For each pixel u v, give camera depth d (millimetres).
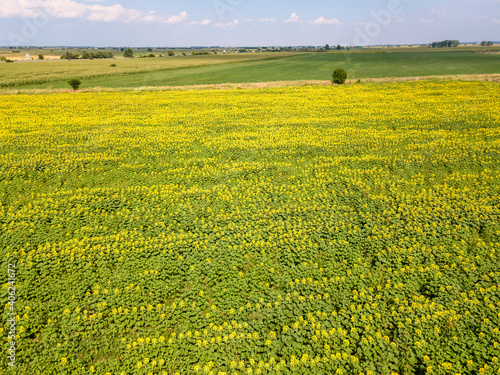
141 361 7531
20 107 35938
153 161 20375
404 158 19750
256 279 10023
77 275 10109
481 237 11914
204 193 15617
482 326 8086
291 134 25375
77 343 7980
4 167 18438
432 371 7055
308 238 11883
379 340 7805
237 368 7340
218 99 40281
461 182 16219
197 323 8516
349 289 9477
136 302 9141
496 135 23000
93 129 27594
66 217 13594
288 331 8109
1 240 11703
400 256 10805
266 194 15359
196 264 10578
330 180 16781
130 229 12805
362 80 53156
